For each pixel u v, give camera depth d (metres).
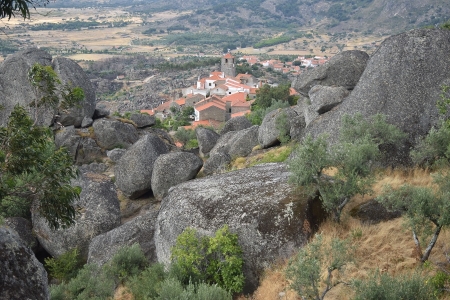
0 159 9.12
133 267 14.79
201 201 13.41
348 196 11.81
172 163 22.94
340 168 12.07
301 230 11.41
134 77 154.62
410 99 15.35
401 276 8.88
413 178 13.53
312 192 12.00
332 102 19.53
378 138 13.79
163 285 10.56
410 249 10.49
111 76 159.50
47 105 12.76
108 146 31.11
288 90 58.56
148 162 24.08
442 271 9.36
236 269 11.20
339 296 9.43
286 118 24.27
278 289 10.53
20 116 10.20
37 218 19.55
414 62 15.85
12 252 7.49
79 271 15.66
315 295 8.62
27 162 10.05
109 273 14.73
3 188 9.95
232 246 11.34
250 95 97.50
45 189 10.49
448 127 12.69
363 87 16.73
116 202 20.17
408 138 14.74
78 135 30.81
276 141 24.83
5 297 6.96
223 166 24.97
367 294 8.04
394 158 14.55
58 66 31.77
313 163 11.90
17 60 31.53
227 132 32.06
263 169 15.49
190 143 38.16
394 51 16.42
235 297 11.34
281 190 12.70
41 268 7.90
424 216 9.45
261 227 11.64
